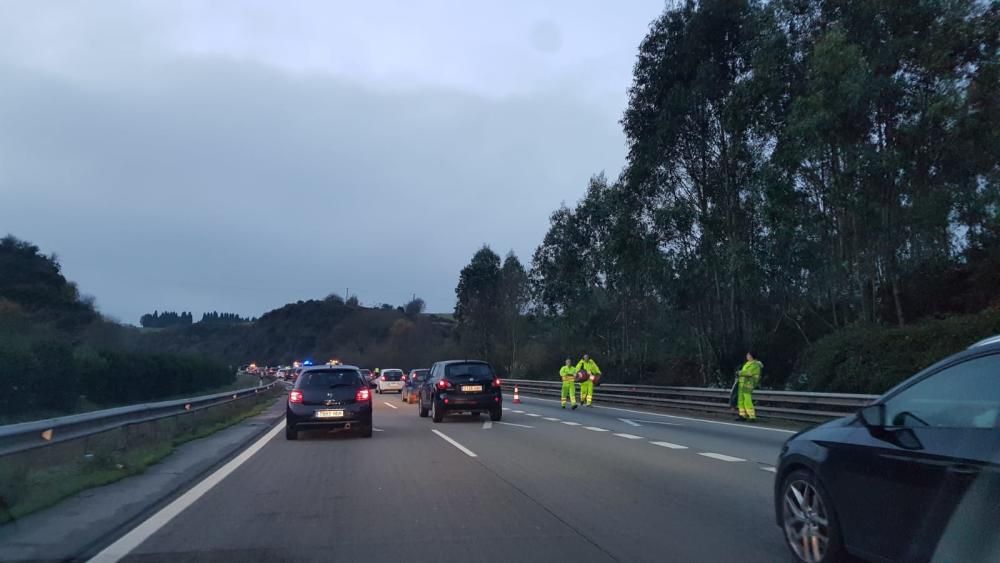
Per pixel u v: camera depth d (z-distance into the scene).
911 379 5.84
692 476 11.66
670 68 30.86
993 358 5.23
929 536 5.20
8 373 23.59
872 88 21.11
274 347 129.25
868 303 26.05
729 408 23.95
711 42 29.58
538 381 44.19
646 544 7.53
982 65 20.06
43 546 7.55
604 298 44.22
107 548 7.56
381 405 34.59
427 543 7.63
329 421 17.56
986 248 24.34
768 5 25.86
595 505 9.45
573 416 25.12
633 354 42.25
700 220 30.23
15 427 9.83
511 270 63.12
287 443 17.11
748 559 6.99
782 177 24.69
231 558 7.18
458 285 69.69
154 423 17.33
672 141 30.69
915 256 25.56
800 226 24.77
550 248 46.31
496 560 7.01
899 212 22.80
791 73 25.56
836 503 6.07
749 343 30.84
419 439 17.62
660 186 31.86
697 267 30.53
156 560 7.12
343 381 17.95
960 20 20.47
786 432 18.44
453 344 77.44
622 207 32.28
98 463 12.23
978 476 4.87
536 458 13.93
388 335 106.81
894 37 21.89
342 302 135.00
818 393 19.78
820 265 26.42
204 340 137.88
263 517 8.96
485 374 22.95
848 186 22.78
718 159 30.84
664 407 28.67
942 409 5.52
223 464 13.67
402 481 11.41
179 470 12.70
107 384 32.75
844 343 21.78
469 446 15.98
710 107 29.83
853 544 5.91
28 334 29.02
